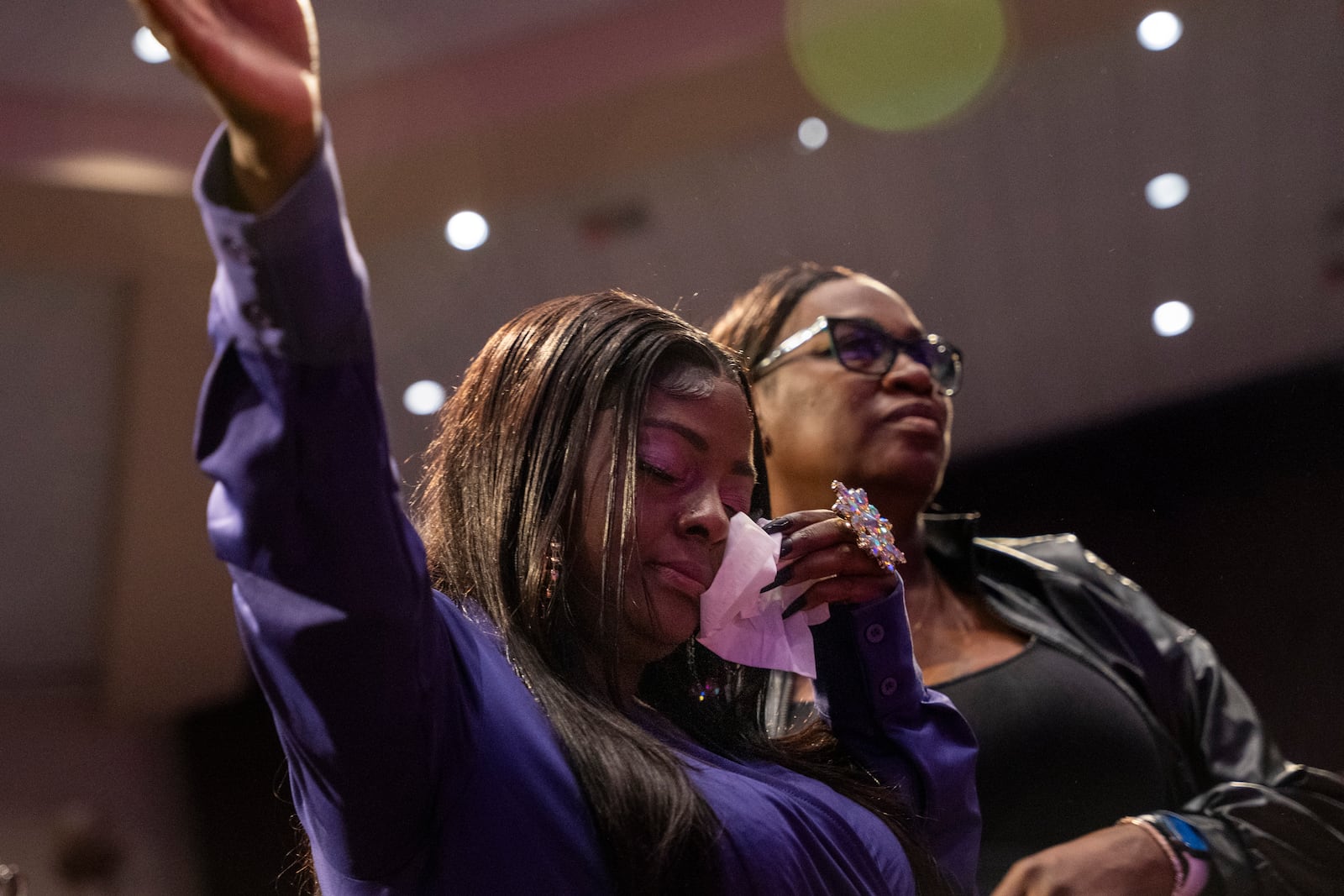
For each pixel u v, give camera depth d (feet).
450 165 12.96
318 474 2.12
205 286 13.84
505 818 2.42
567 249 13.89
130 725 17.95
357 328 2.11
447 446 3.14
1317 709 8.02
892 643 3.61
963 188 12.77
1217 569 9.18
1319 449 9.53
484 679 2.59
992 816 4.46
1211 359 13.56
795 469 5.32
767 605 3.26
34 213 12.59
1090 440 14.40
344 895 2.51
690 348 3.01
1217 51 11.02
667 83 12.36
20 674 18.04
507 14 12.66
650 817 2.46
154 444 15.40
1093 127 11.98
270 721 17.78
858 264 13.67
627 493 2.79
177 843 16.79
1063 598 5.35
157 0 1.83
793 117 12.46
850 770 3.49
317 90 2.01
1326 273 12.53
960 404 14.94
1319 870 4.46
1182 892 4.25
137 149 12.80
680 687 3.37
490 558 2.88
